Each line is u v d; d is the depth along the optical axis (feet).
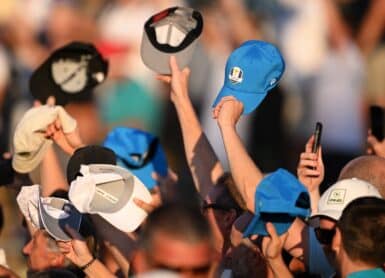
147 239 45.09
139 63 118.42
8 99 119.44
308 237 53.36
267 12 116.16
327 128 114.52
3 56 120.26
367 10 116.98
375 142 66.59
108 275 54.65
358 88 115.24
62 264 58.44
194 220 45.03
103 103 115.55
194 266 44.78
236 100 56.29
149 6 118.93
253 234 51.78
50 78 65.62
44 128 58.85
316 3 116.26
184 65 61.26
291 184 51.55
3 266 56.80
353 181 54.75
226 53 115.03
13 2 121.80
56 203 55.72
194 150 61.98
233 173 54.08
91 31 120.06
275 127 114.73
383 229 50.01
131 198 53.21
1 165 61.36
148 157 64.85
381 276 50.03
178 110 61.93
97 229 58.85
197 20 61.05
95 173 53.52
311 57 115.96
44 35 121.60
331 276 53.42
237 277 55.16
